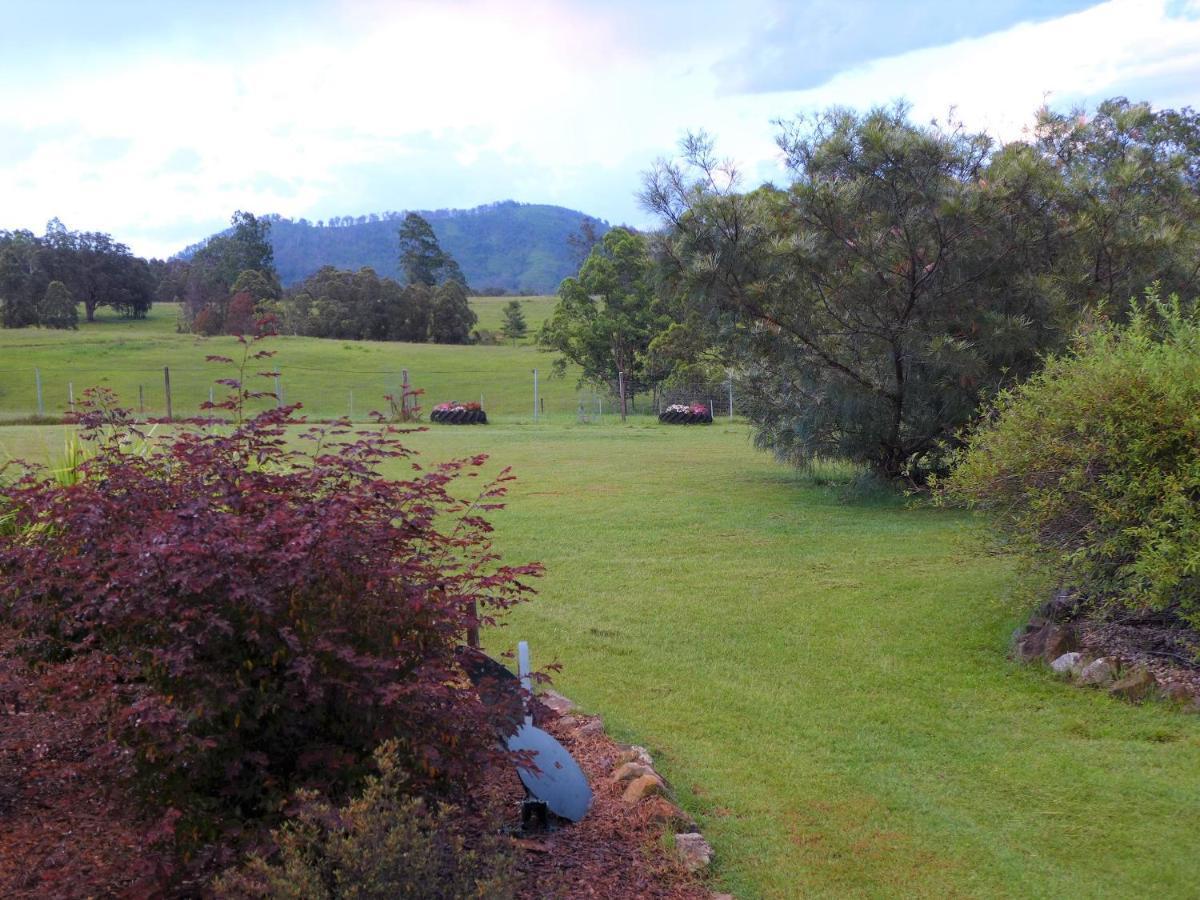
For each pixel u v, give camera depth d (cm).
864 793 445
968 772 468
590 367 5262
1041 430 599
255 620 313
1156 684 552
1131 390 565
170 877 304
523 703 379
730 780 457
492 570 905
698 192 1240
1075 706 548
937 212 1166
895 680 601
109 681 337
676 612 764
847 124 1198
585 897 335
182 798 305
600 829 388
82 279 11000
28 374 5400
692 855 371
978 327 1194
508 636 695
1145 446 550
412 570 383
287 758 333
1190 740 496
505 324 10325
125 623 323
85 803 355
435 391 5316
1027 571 616
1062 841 400
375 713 330
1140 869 377
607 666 630
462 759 342
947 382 1245
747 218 1230
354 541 353
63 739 405
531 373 6066
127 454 506
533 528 1141
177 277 14250
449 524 1170
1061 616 649
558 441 2420
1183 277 1230
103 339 7481
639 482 1583
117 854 318
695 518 1209
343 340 8312
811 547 1017
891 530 1105
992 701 562
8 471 881
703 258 1235
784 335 1284
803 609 768
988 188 1160
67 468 698
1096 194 1205
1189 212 1302
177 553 314
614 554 993
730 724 531
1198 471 529
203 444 423
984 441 647
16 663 417
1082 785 451
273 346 7100
